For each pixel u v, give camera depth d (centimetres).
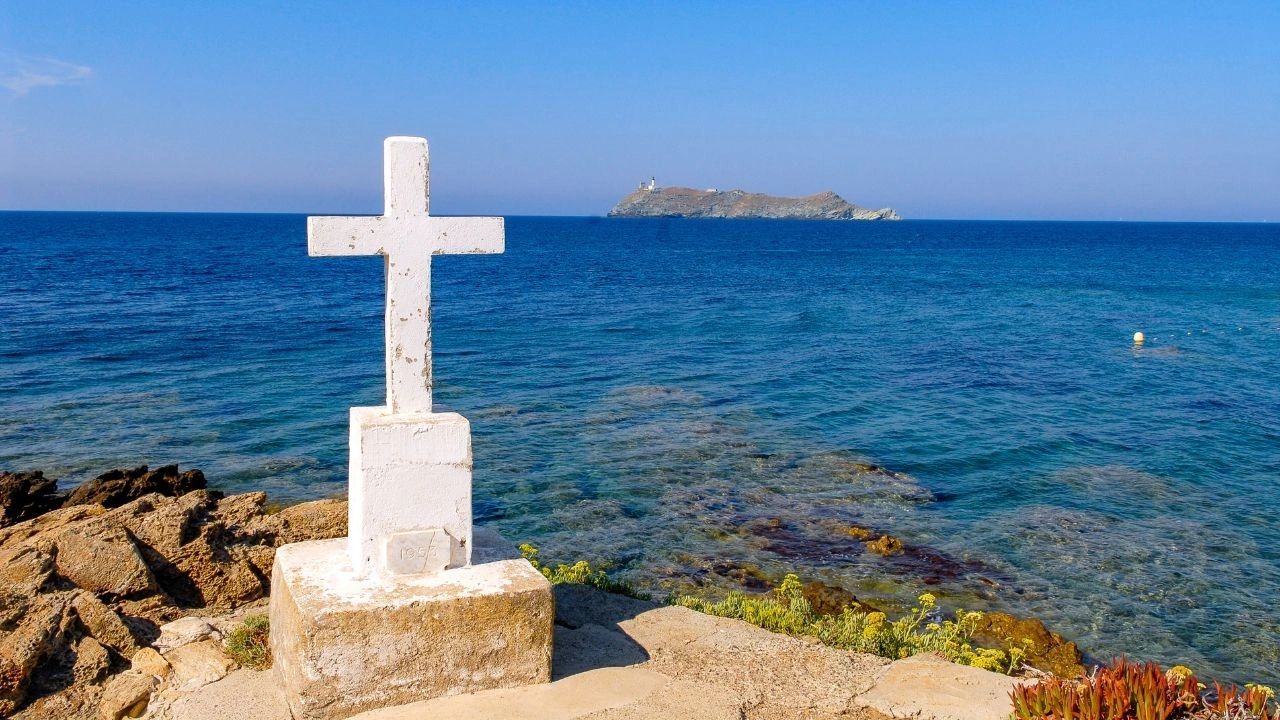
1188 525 1548
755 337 3650
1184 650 1141
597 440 2005
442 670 539
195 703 544
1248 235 19700
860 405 2402
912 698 584
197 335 3388
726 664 625
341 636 513
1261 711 505
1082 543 1462
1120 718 492
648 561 1363
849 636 754
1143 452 1986
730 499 1638
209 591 734
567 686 571
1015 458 1930
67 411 2169
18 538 798
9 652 549
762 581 1300
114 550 679
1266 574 1356
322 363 2878
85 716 542
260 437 1983
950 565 1370
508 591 550
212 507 867
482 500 1611
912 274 7450
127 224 19112
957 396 2536
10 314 3797
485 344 3362
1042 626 1146
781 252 11031
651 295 5369
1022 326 4103
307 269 6806
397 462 559
